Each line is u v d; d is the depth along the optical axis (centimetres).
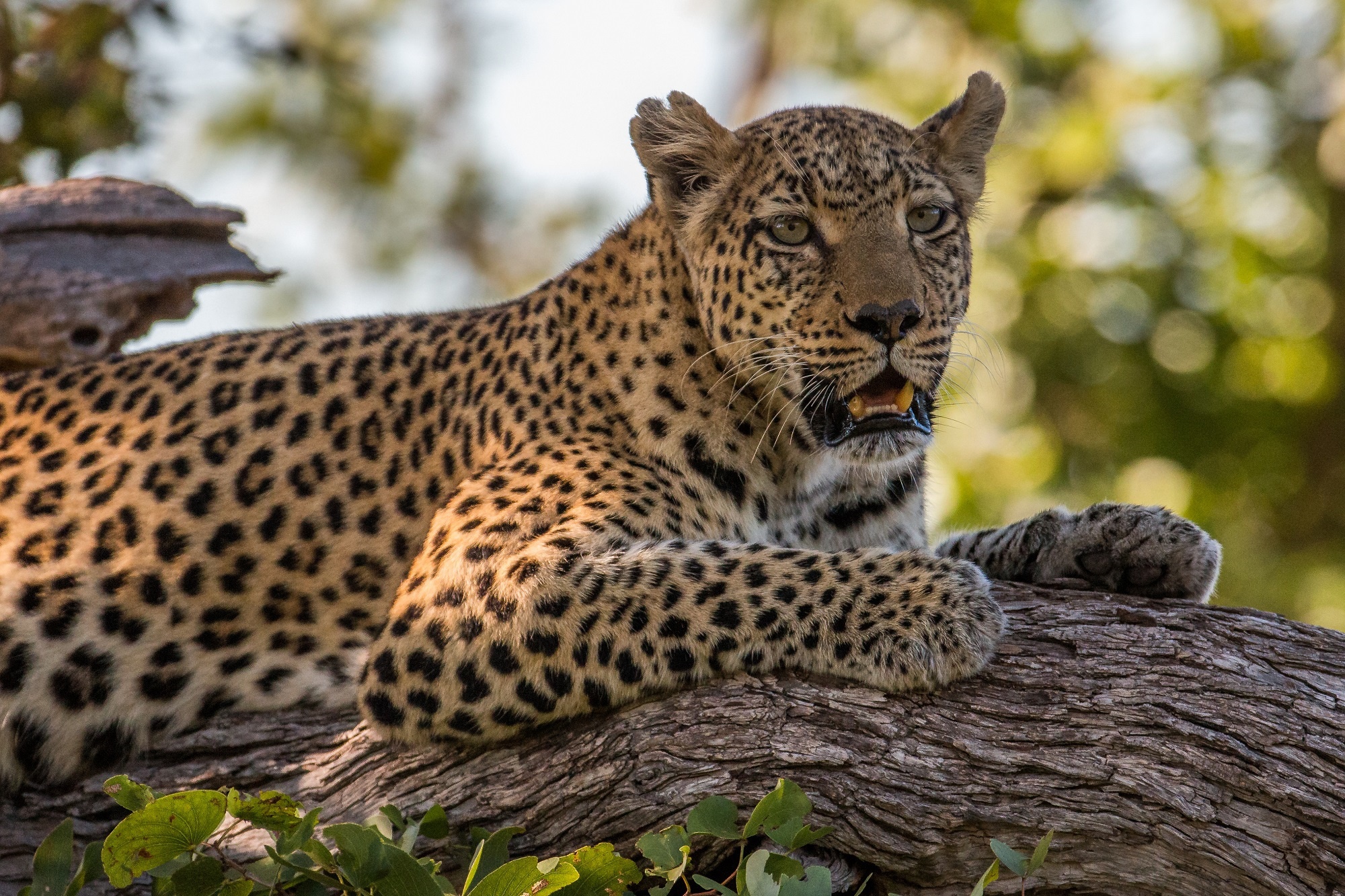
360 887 714
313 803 870
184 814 727
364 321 1077
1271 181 2248
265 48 1576
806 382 939
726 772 791
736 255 946
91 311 1173
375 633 954
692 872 807
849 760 781
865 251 925
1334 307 2178
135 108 1459
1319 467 2142
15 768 927
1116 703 776
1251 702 766
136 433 1002
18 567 956
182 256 1229
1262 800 745
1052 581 902
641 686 823
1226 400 2128
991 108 1021
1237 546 2072
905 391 935
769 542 962
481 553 867
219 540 963
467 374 1001
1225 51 2294
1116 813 756
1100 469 2056
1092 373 2100
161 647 943
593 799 809
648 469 921
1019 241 2156
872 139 961
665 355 945
